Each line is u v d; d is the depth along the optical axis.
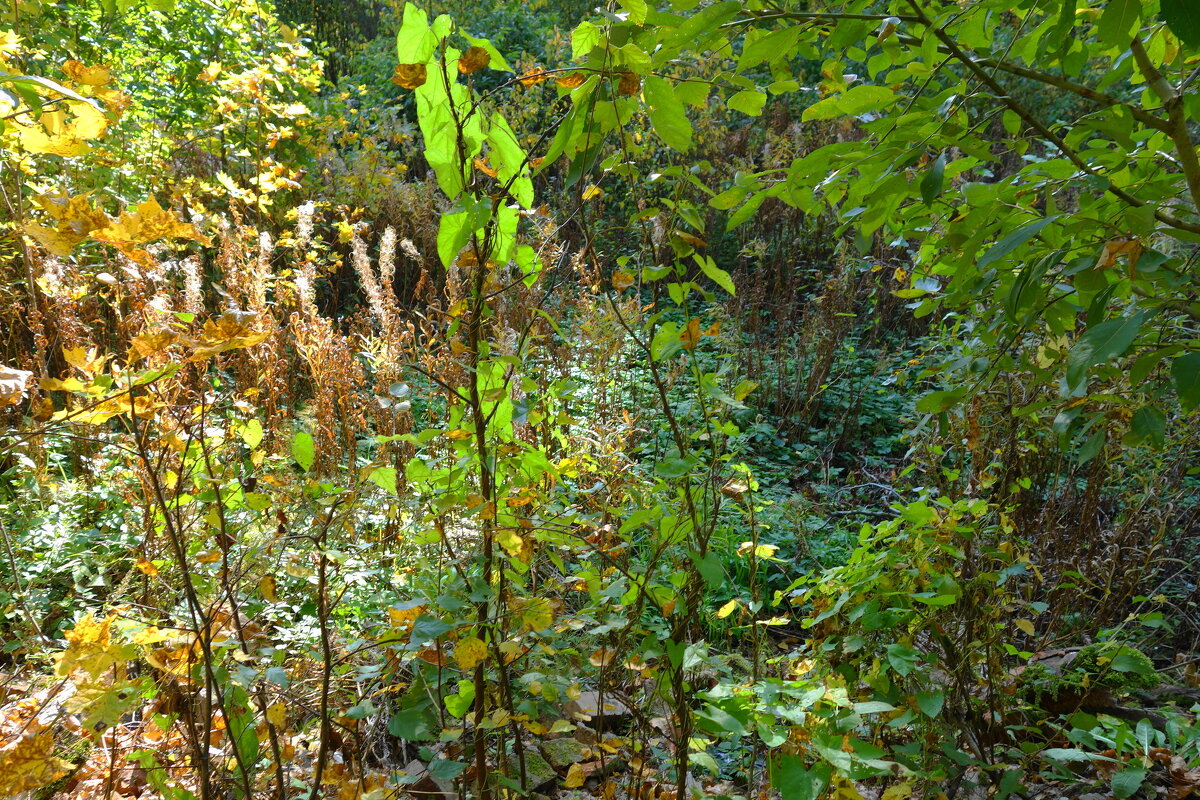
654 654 1.63
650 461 3.79
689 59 1.83
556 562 2.03
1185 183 1.86
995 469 2.90
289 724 1.89
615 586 1.65
